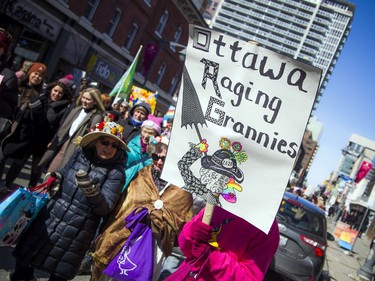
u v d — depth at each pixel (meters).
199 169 2.39
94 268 3.13
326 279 10.05
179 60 34.69
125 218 3.07
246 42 2.37
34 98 5.34
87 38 21.97
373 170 43.06
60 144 5.15
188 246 2.33
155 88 32.84
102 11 22.36
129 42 26.61
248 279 2.16
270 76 2.31
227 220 2.30
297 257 6.76
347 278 11.44
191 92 2.45
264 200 2.25
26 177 7.00
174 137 2.46
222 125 2.38
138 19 26.19
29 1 17.47
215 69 2.42
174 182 2.41
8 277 3.58
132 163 3.41
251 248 2.25
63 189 3.05
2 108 3.79
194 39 2.46
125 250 3.01
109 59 24.61
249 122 2.33
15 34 18.02
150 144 3.61
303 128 2.23
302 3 180.75
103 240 3.08
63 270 2.97
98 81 24.47
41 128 5.31
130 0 24.55
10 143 5.15
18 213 2.94
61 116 5.41
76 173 2.84
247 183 2.29
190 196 3.29
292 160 2.24
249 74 2.36
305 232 6.88
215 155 2.37
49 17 19.00
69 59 21.17
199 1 37.31
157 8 28.84
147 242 3.03
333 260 13.73
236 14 182.25
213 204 2.29
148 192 3.21
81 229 3.01
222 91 2.40
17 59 19.25
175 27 32.22
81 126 5.10
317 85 2.22
